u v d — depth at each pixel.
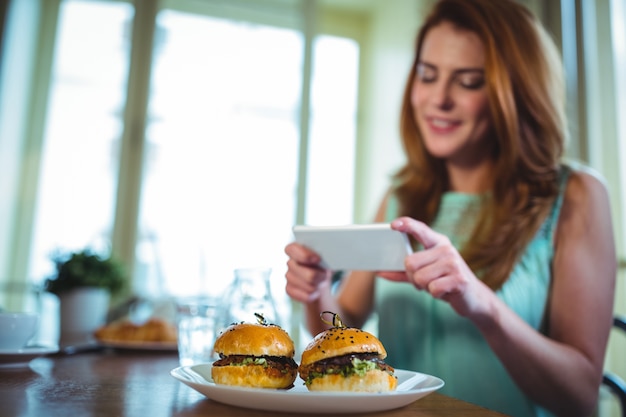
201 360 0.97
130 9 2.84
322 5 3.11
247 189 2.80
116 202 2.68
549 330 1.12
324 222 2.86
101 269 1.45
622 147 1.95
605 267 1.06
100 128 2.74
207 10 2.91
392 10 3.00
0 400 0.54
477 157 1.31
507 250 1.10
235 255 2.74
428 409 0.58
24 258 2.60
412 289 1.27
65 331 1.41
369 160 3.02
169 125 2.79
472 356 1.13
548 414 1.09
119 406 0.53
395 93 2.94
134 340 1.20
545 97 1.16
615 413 1.79
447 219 1.31
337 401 0.50
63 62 2.76
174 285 2.66
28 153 2.67
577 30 2.07
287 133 2.88
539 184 1.17
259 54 2.92
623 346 1.84
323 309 1.18
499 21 1.16
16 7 2.68
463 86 1.19
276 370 0.61
